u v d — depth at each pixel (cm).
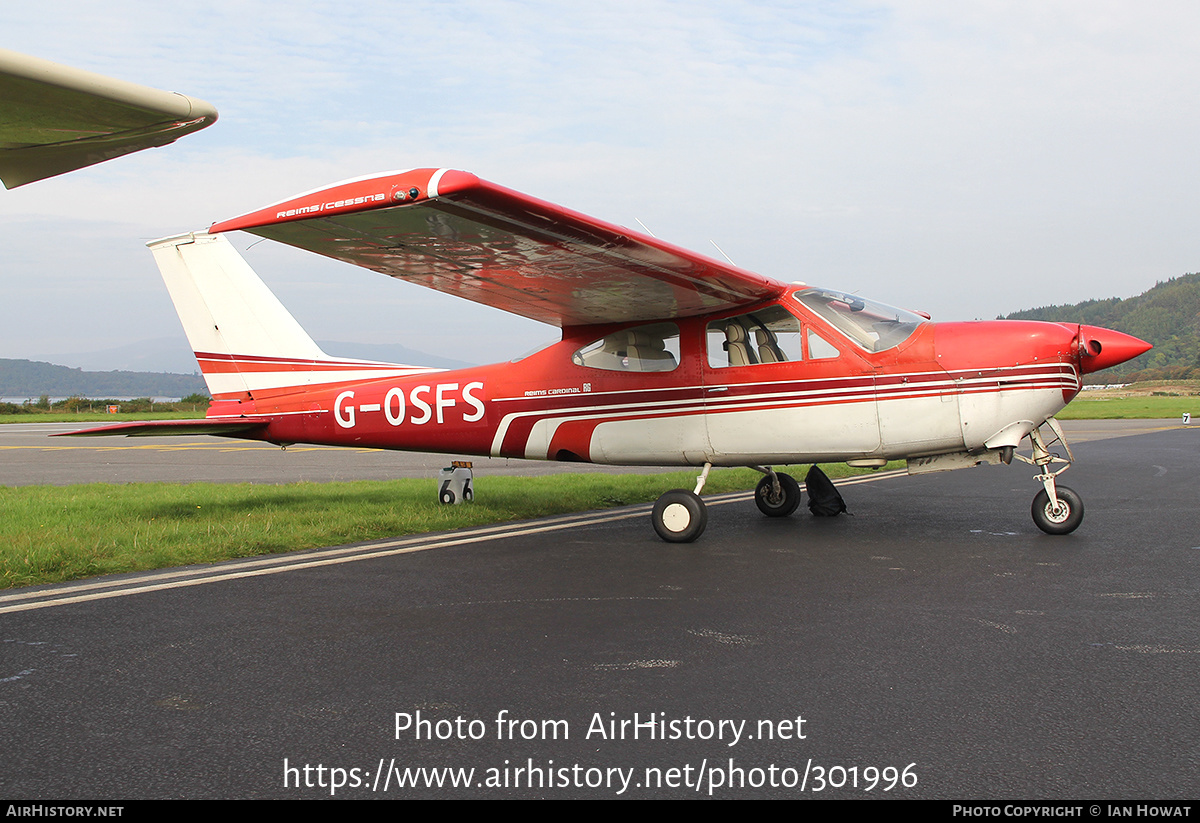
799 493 786
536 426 772
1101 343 634
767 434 684
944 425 639
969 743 261
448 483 853
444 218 496
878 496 948
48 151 318
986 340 635
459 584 500
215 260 863
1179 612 415
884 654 350
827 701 297
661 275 624
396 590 485
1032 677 320
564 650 362
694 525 638
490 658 353
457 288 673
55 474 1362
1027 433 635
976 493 971
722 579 507
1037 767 244
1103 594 455
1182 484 1012
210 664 348
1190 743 259
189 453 1875
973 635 377
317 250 567
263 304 860
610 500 906
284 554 606
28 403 4856
